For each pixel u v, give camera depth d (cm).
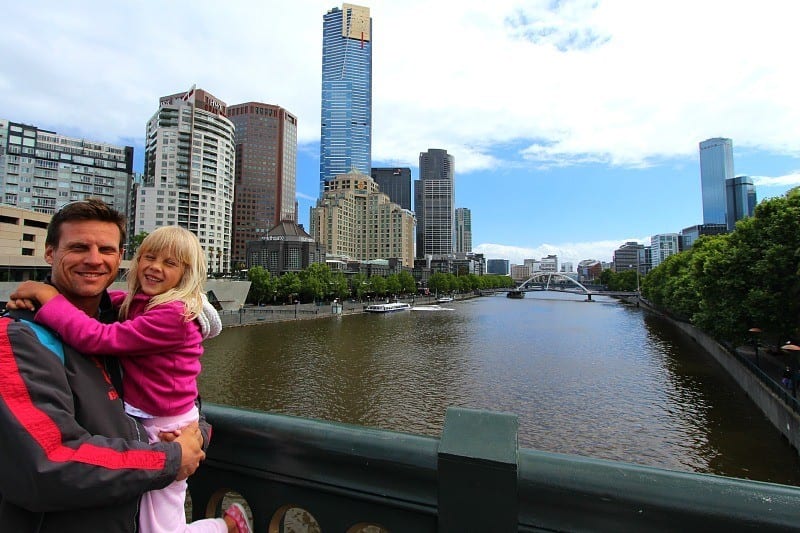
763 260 2648
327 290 10875
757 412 2572
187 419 212
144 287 222
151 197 12888
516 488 179
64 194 13300
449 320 8244
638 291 15425
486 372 3659
